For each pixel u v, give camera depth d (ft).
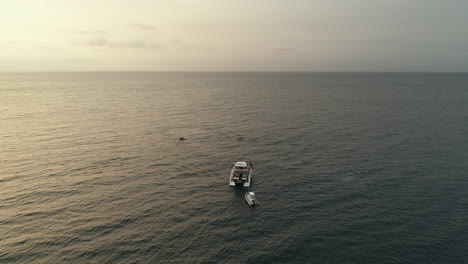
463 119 362.94
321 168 202.28
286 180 182.50
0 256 110.32
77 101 541.34
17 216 138.00
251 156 229.45
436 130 307.17
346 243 118.93
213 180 183.42
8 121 345.92
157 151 240.53
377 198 157.48
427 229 128.47
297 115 404.16
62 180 179.11
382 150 240.73
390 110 437.17
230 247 116.67
